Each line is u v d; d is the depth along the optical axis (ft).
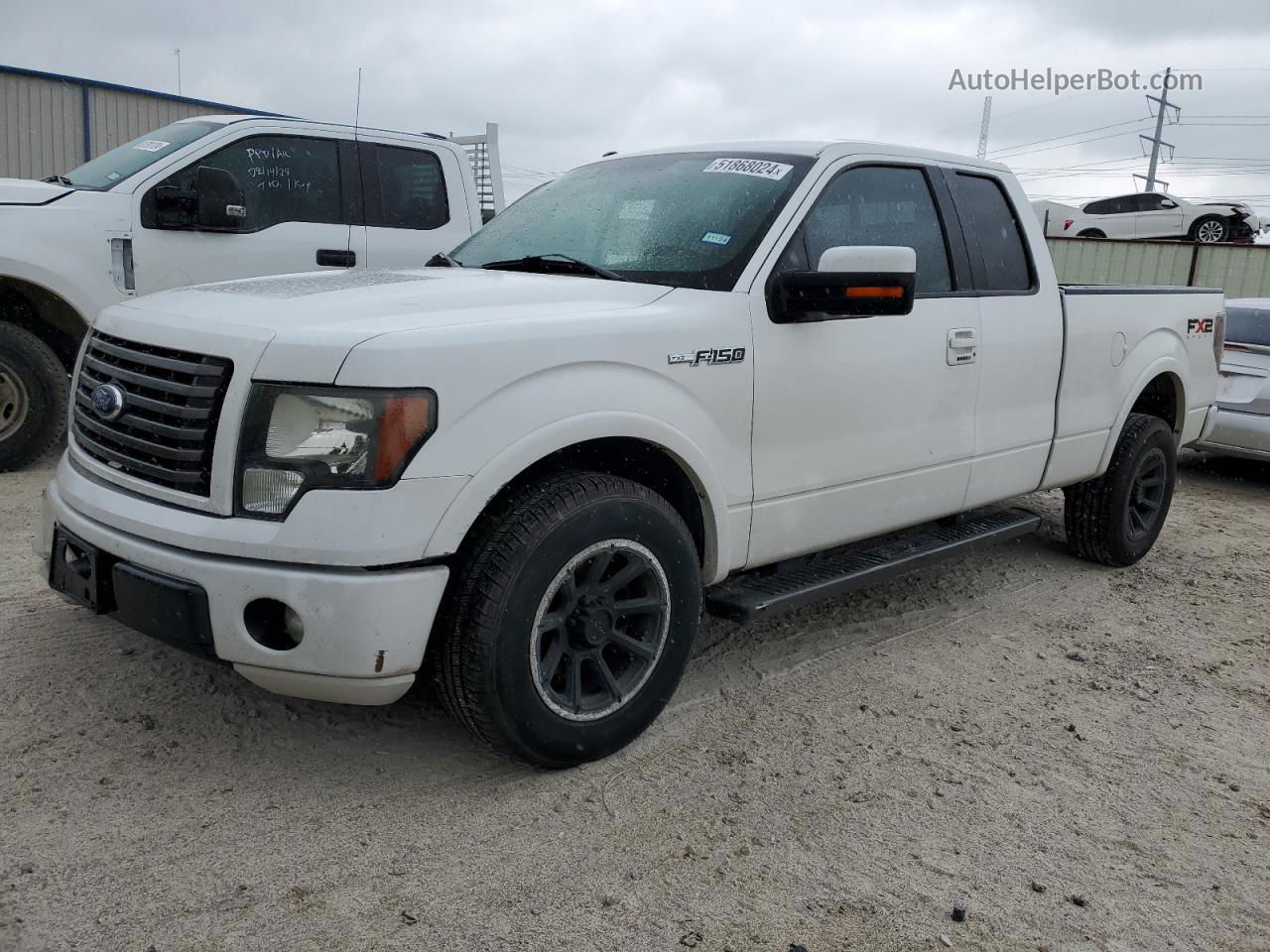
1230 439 26.71
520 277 11.50
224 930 7.64
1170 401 19.15
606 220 12.85
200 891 8.07
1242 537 21.66
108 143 55.57
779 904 8.33
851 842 9.27
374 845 8.81
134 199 21.48
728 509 11.15
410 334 8.82
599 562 9.86
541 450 9.30
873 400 12.55
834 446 12.23
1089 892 8.75
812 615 15.12
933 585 16.87
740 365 11.01
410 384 8.61
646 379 10.20
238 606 8.67
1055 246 76.64
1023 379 14.85
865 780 10.38
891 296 10.56
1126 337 16.97
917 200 13.78
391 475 8.59
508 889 8.32
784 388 11.50
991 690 12.81
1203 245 72.02
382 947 7.57
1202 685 13.37
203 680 11.58
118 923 7.64
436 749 10.52
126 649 12.23
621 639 10.23
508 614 9.14
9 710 10.66
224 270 22.49
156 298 10.84
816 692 12.42
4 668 11.55
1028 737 11.57
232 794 9.47
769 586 12.00
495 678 9.20
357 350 8.58
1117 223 85.66
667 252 11.85
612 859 8.80
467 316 9.50
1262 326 27.68
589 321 9.89
